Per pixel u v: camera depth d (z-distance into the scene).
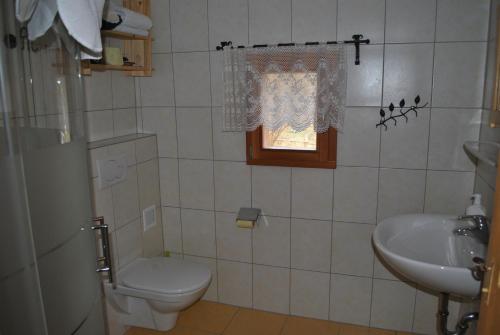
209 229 2.57
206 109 2.41
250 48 2.18
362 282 2.34
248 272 2.55
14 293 0.95
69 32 1.14
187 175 2.54
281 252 2.45
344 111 2.14
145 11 2.31
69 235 1.18
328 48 2.07
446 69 1.98
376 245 1.66
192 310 2.58
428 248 1.84
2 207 0.91
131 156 2.32
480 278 1.26
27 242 0.98
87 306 1.32
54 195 1.10
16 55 0.96
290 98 2.16
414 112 2.07
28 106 1.00
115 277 2.19
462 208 2.10
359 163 2.20
